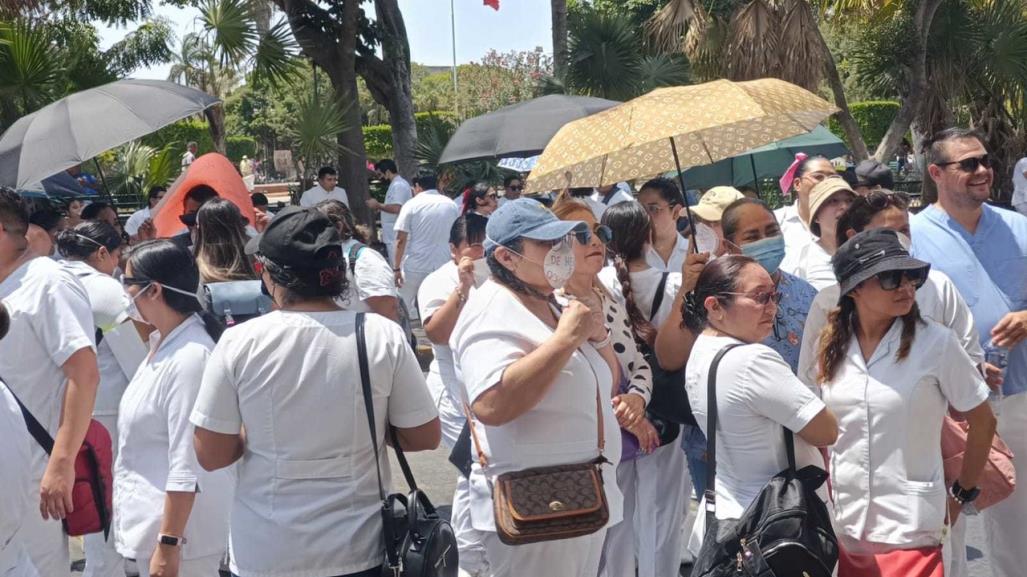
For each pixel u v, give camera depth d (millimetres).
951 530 4441
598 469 3629
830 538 3506
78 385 4219
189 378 4043
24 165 7160
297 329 3242
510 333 3568
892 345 3803
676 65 18969
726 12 19781
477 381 3531
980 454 3932
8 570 3469
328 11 18625
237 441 3301
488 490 3795
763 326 3766
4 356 4234
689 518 6555
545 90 18266
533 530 3479
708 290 3799
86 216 8727
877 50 17094
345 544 3205
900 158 23984
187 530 4086
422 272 11492
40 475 4281
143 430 4141
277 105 39344
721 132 5516
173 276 4133
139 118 7480
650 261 5801
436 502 7117
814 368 4223
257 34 16656
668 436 4961
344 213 6078
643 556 5180
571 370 3633
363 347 3260
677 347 4750
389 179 17016
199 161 7543
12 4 15984
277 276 3281
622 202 5207
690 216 4957
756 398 3592
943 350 3768
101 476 4422
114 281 5258
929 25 16953
